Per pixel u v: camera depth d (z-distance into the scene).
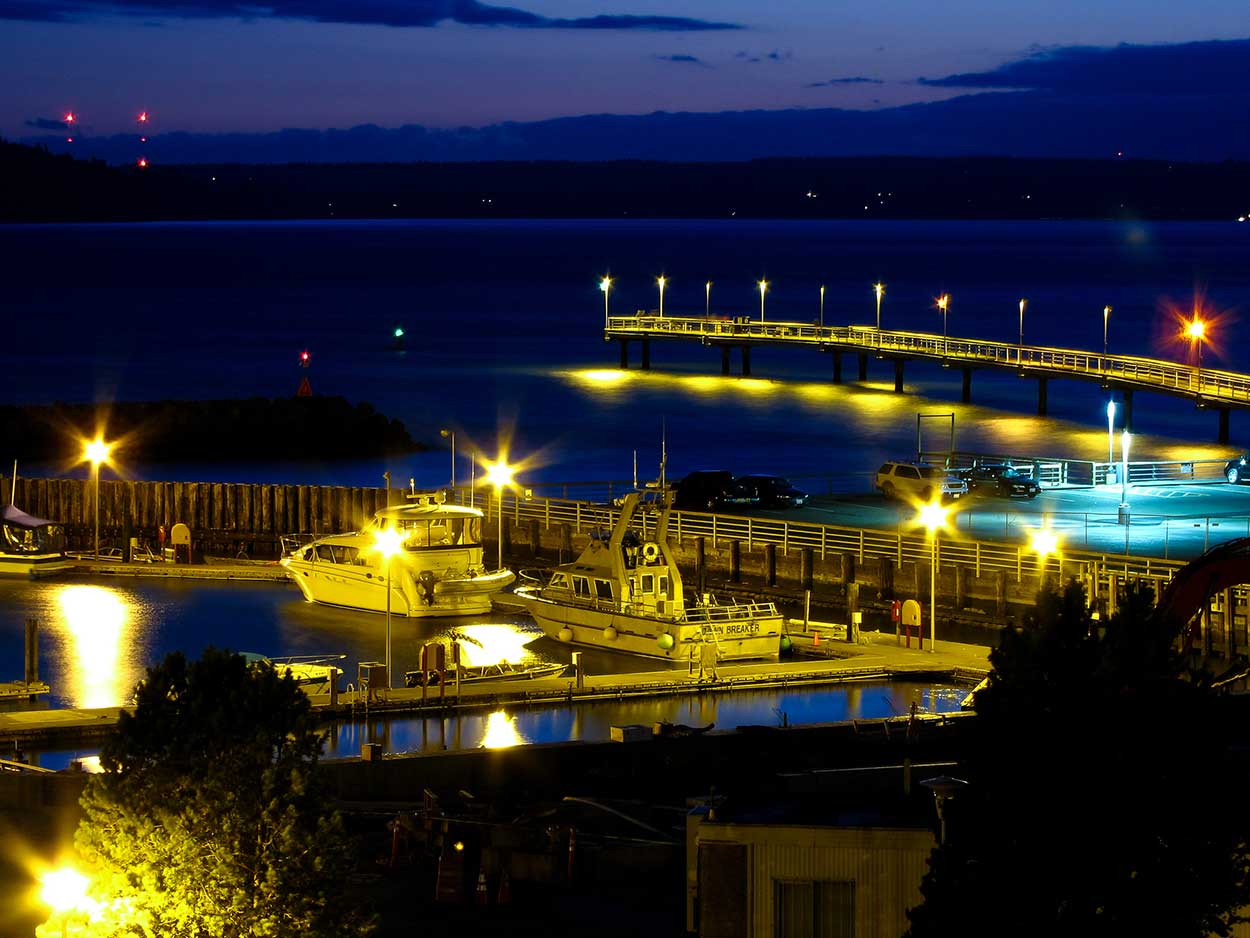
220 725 37.50
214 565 103.19
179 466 150.38
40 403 186.50
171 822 36.59
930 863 36.06
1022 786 35.66
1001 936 35.16
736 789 52.66
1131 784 35.38
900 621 81.12
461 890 47.31
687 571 99.06
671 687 72.56
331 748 64.19
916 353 187.62
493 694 70.50
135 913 36.59
